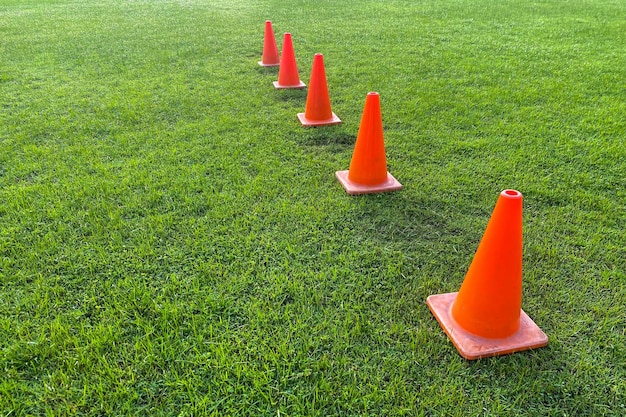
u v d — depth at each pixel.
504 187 3.61
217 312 2.43
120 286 2.62
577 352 2.21
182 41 8.38
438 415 1.92
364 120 3.42
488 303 2.15
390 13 10.55
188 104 5.40
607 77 6.11
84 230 3.11
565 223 3.16
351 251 2.90
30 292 2.58
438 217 3.24
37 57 7.43
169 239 3.02
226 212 3.29
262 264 2.79
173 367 2.11
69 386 2.05
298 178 3.75
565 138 4.38
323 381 2.04
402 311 2.44
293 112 5.14
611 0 11.69
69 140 4.49
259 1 12.67
